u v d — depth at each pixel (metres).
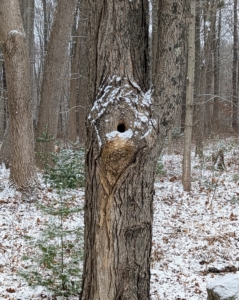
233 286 3.68
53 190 9.61
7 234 6.79
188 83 10.16
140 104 2.88
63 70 11.73
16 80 9.08
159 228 7.63
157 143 2.96
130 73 2.95
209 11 15.91
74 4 11.44
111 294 3.04
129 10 2.95
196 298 4.74
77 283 4.52
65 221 7.40
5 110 22.11
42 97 11.62
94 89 3.03
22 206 8.44
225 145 15.42
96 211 2.99
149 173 2.98
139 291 3.12
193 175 12.12
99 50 2.98
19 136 9.16
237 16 22.53
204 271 5.65
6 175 11.28
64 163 9.72
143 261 3.11
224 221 7.96
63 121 31.55
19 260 5.73
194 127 20.98
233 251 6.41
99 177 2.91
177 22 2.97
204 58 16.62
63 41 11.48
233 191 10.12
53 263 4.64
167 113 3.01
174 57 2.99
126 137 2.76
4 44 9.06
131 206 2.95
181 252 6.43
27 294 4.68
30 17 18.33
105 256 3.00
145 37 3.08
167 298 4.74
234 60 24.81
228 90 28.09
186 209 8.90
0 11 8.88
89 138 2.96
